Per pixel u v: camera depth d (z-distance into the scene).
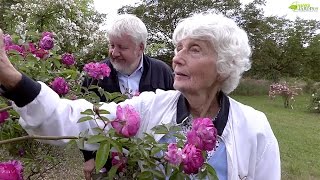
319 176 5.77
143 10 25.08
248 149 1.53
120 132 1.18
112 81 2.67
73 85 2.16
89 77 2.29
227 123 1.52
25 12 5.41
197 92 1.47
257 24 26.77
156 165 1.25
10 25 5.54
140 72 2.82
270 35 27.67
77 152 3.41
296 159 6.68
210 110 1.56
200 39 1.43
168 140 1.44
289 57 27.84
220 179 1.48
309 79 25.45
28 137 1.20
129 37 2.62
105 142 1.13
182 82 1.46
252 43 26.52
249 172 1.56
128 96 2.23
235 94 23.09
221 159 1.49
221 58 1.44
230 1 25.62
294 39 27.75
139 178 1.25
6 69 1.13
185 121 1.52
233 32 1.48
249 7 26.56
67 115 1.33
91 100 2.01
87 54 5.98
